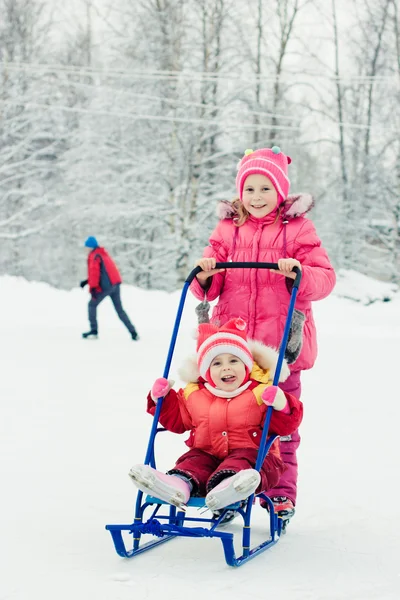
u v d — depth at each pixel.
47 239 26.59
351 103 30.03
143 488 2.95
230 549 2.94
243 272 3.73
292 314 3.48
